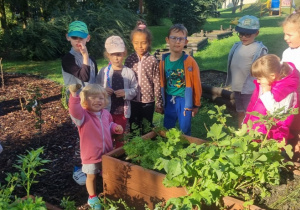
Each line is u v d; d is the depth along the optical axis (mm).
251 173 2238
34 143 4777
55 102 6824
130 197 2736
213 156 2285
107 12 13547
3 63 11977
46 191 3490
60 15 13211
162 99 3996
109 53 3645
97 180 3582
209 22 29125
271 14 36219
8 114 6152
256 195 2275
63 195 3412
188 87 3822
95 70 3873
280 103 2785
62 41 12867
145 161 2668
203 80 7613
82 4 14656
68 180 3695
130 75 3773
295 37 3141
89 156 3039
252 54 4219
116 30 13008
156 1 24219
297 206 2146
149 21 25031
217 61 10594
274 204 2166
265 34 16688
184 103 3906
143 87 3916
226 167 2162
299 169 2500
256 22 4176
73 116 2895
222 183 2227
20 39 12258
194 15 19422
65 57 3545
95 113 3107
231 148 2365
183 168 2164
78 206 3213
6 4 16016
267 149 2301
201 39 13773
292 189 2312
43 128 5367
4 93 7703
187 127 3951
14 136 5066
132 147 2854
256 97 3045
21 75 9766
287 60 3293
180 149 2527
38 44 12242
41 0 14477
